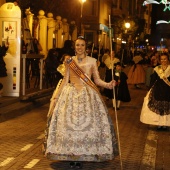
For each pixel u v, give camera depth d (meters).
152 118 10.57
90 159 6.47
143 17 84.06
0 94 12.97
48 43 24.12
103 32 43.38
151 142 9.21
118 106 14.42
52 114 6.76
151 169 6.99
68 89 6.78
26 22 18.58
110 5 49.00
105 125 6.68
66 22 27.86
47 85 17.52
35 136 9.32
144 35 68.31
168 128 11.04
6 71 12.80
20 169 6.71
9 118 11.55
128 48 43.81
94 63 6.91
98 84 6.92
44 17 23.17
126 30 46.62
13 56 13.98
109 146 6.61
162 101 10.52
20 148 8.14
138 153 8.10
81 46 6.86
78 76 6.79
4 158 7.37
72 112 6.60
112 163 7.26
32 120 11.46
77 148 6.47
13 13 13.78
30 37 18.19
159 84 10.60
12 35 13.88
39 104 14.59
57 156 6.52
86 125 6.53
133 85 25.67
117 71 14.20
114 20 47.44
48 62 16.59
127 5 61.53
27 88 16.86
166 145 8.97
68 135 6.51
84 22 42.06
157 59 20.55
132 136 9.80
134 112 13.96
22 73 14.41
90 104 6.66
